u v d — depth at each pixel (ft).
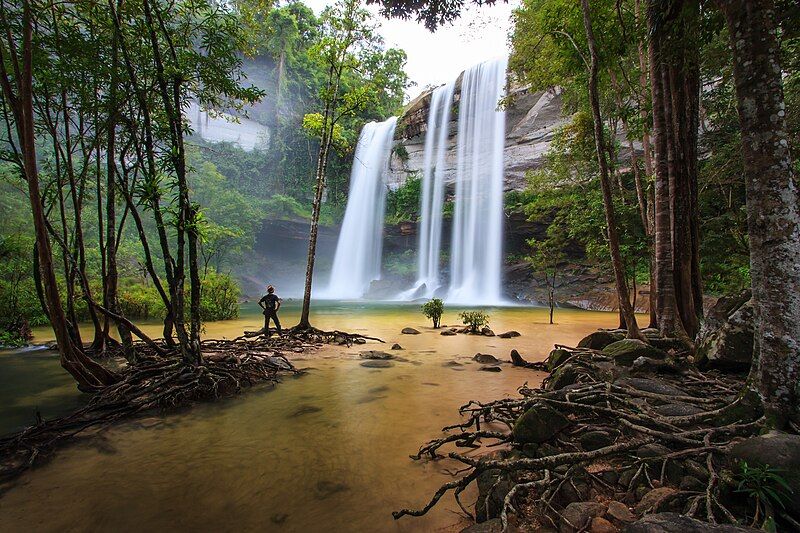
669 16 18.25
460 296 106.32
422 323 50.62
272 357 26.37
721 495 7.42
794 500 6.53
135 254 77.92
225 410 16.52
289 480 10.50
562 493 8.68
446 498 9.62
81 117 23.13
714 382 14.46
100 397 16.69
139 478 10.63
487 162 109.40
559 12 31.99
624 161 73.36
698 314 23.90
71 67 18.65
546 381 19.27
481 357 26.40
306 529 8.35
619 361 18.75
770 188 9.39
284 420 15.23
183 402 17.30
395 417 15.47
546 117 100.01
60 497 9.70
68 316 23.85
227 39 21.24
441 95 124.47
